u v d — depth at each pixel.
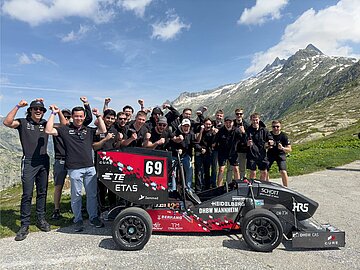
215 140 9.87
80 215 6.79
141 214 5.68
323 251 5.63
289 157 19.81
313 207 6.09
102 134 7.26
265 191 6.20
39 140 6.73
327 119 79.81
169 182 6.94
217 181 10.02
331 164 17.17
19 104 6.33
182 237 6.33
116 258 5.33
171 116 10.10
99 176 6.18
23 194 6.52
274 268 4.95
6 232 6.66
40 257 5.39
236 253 5.54
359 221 7.43
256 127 9.00
